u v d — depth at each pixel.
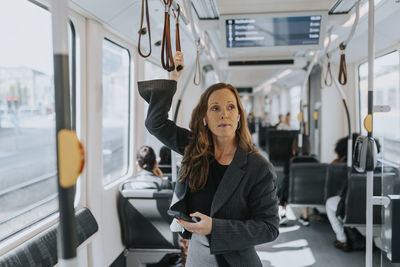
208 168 1.27
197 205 1.29
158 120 1.34
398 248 2.01
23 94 2.06
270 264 3.19
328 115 5.36
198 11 2.77
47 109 2.14
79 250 2.11
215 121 1.23
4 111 2.04
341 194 3.32
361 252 3.44
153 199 2.72
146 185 2.79
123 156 3.34
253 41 2.99
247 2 2.65
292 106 10.65
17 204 2.10
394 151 2.02
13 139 2.90
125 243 2.83
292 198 3.98
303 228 4.18
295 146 4.63
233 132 1.25
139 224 2.78
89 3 2.05
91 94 2.35
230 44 3.02
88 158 2.37
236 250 1.24
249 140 1.30
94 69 2.36
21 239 1.68
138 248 2.82
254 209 1.25
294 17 2.87
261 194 1.24
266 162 1.26
